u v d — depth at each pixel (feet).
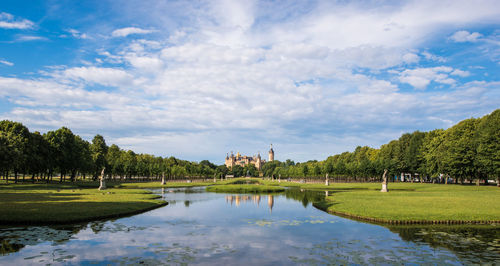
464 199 130.72
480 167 222.48
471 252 57.98
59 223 82.48
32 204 105.60
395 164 346.74
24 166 239.30
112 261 52.70
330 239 69.15
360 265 51.21
